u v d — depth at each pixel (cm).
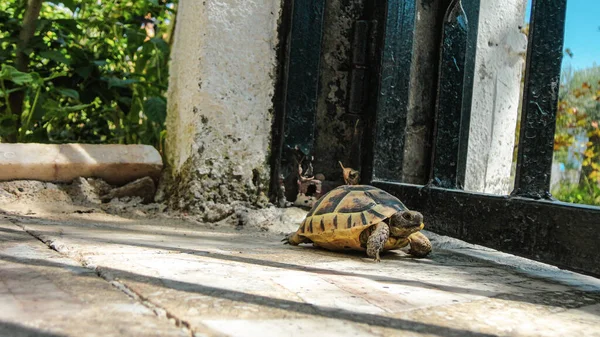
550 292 194
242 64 360
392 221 243
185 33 387
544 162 236
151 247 219
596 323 153
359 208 247
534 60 232
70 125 481
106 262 175
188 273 168
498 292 185
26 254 184
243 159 361
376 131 360
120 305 127
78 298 131
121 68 517
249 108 362
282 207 359
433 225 298
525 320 148
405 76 364
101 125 476
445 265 244
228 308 131
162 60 508
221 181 356
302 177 362
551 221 220
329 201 261
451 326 135
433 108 386
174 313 123
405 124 366
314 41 361
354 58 374
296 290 158
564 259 212
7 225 262
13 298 128
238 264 195
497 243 249
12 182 346
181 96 383
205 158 354
